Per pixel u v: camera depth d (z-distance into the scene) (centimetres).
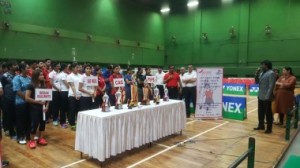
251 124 576
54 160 349
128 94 546
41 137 418
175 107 461
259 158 359
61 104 533
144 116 387
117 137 342
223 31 1499
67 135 472
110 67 658
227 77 1434
